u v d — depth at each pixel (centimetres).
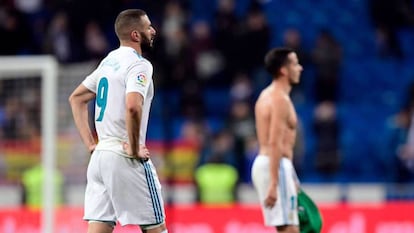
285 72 3225
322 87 6269
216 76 6562
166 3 6725
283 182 3184
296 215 3206
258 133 3272
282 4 7438
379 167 6191
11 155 4641
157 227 2480
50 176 4366
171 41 6481
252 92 6338
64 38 6638
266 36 6475
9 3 6838
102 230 2497
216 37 6575
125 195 2441
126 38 2509
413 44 7100
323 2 7469
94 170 2481
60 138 4756
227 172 5488
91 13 6794
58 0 6894
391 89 6975
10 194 4662
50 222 4350
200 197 5478
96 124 2511
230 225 4531
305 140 6294
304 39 7281
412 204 4531
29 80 4581
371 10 7319
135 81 2409
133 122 2377
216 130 6444
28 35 6819
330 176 5888
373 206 4522
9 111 4609
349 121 6644
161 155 5381
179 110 6375
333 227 4506
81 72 4784
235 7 7219
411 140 5866
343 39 7294
